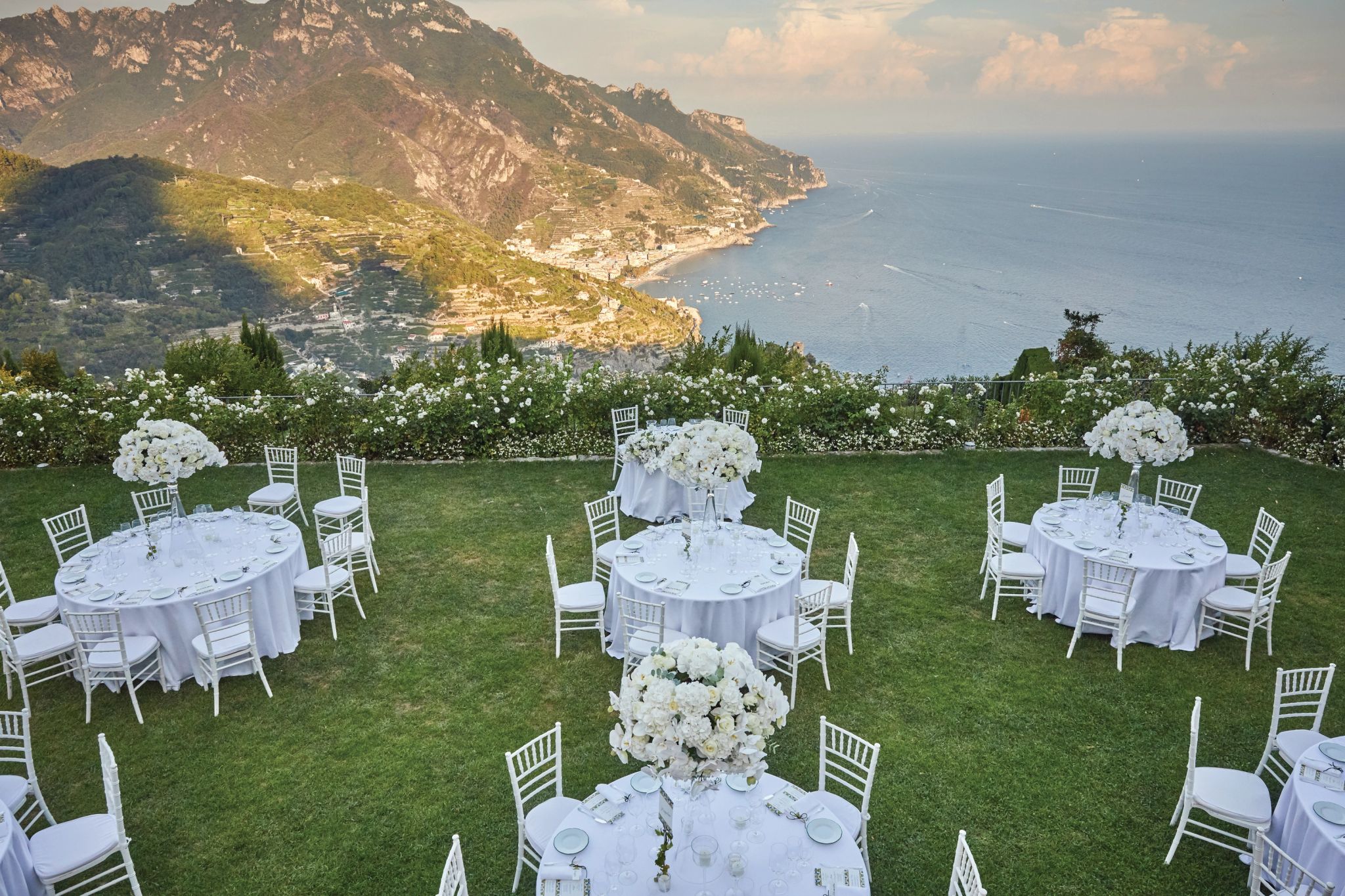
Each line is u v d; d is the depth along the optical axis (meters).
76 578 7.39
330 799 5.89
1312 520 10.86
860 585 9.23
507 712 6.95
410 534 10.76
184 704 7.07
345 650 7.97
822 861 4.05
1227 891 5.00
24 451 13.20
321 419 13.89
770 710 3.86
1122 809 5.73
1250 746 6.40
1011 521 11.02
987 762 6.23
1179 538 8.20
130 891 5.07
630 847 4.04
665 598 7.10
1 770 6.21
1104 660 7.69
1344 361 84.62
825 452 13.91
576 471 13.13
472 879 5.12
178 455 7.67
